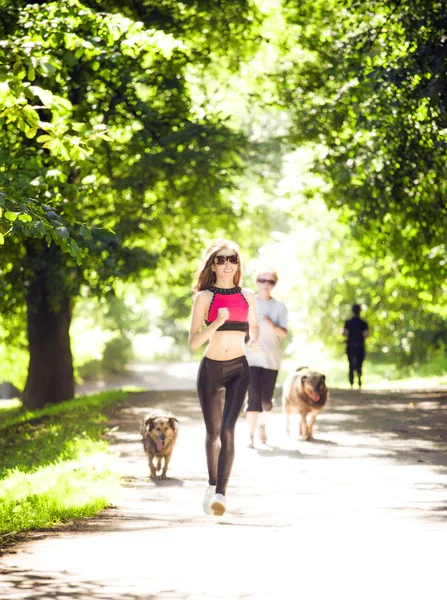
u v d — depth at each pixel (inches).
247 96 1042.1
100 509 339.9
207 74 1066.7
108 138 407.2
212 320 289.0
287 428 550.6
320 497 354.3
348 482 388.5
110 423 653.9
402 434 544.1
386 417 633.6
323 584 200.5
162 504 355.9
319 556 231.9
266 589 197.3
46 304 959.6
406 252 850.8
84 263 812.0
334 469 424.2
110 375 2390.5
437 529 265.9
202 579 208.4
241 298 291.9
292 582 203.3
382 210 749.9
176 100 896.9
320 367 2043.6
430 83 613.0
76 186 555.2
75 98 781.9
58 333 971.3
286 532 273.3
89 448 521.0
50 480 402.3
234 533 272.4
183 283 1133.1
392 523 282.2
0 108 350.3
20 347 1282.0
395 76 607.2
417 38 599.8
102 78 747.4
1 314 994.7
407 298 1243.2
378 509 317.7
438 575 206.4
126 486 403.2
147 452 427.2
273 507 337.4
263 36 920.3
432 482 381.4
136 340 3161.9
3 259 776.3
